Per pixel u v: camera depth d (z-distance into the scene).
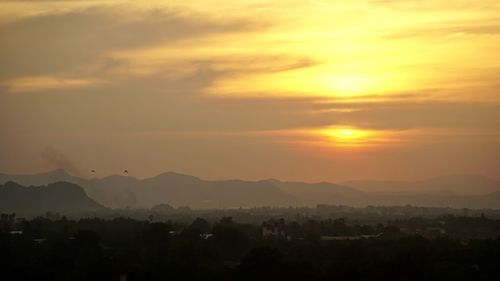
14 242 154.38
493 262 127.69
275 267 119.94
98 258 130.88
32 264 121.19
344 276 118.19
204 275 122.06
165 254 148.00
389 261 126.06
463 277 117.69
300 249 165.38
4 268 115.12
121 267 122.38
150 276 119.12
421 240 186.25
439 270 122.44
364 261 132.25
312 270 121.25
